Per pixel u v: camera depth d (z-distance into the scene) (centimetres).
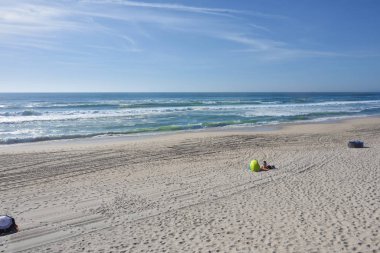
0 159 1561
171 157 1628
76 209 905
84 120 3378
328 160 1480
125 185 1140
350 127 2897
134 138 2273
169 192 1048
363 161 1437
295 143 2028
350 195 962
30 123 3102
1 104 6512
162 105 5947
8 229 760
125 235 735
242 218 812
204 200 965
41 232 760
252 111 4672
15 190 1095
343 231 714
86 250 667
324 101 8200
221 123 3111
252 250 641
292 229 734
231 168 1388
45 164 1469
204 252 638
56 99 9875
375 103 7300
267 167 1344
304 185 1088
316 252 625
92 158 1593
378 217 785
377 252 619
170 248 661
